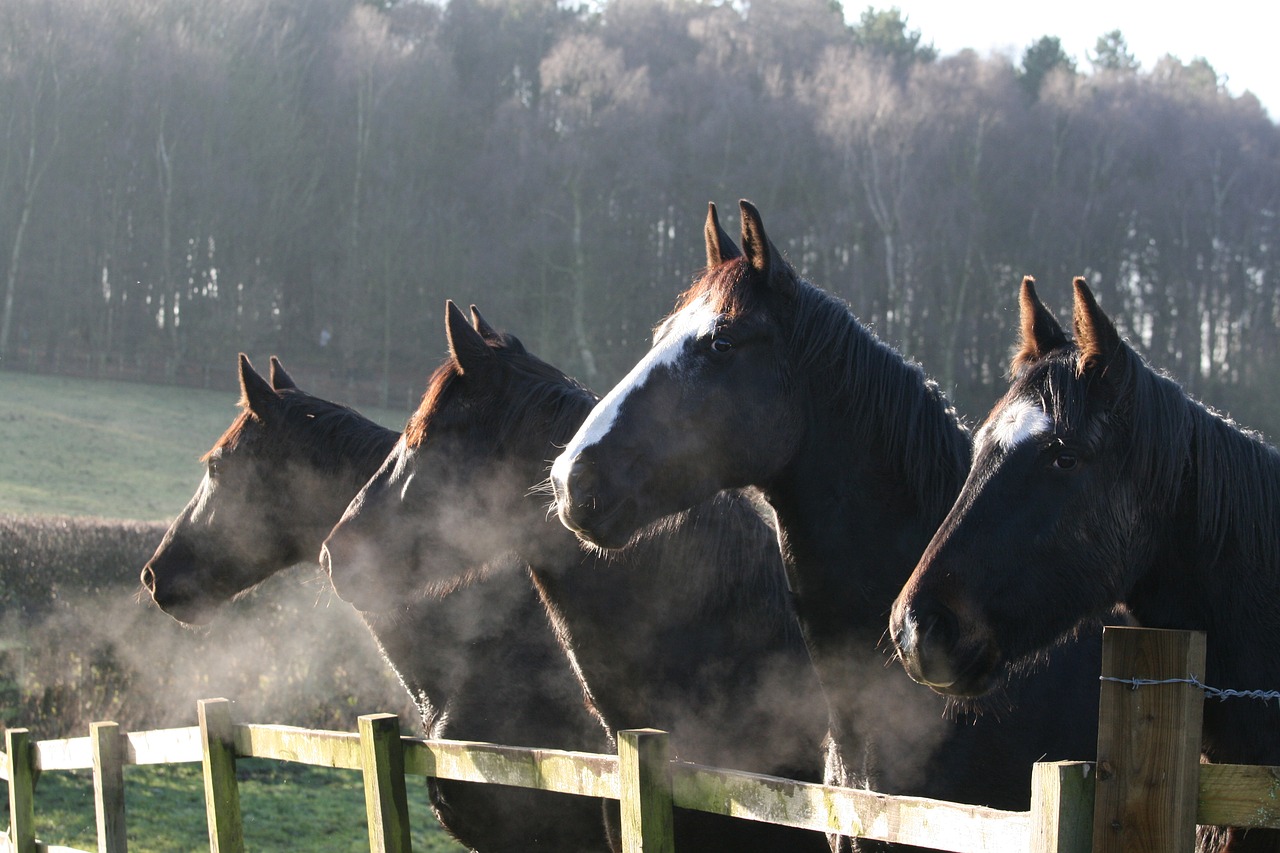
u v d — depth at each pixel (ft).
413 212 134.10
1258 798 6.73
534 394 12.41
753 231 10.10
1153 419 8.16
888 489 10.28
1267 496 8.55
